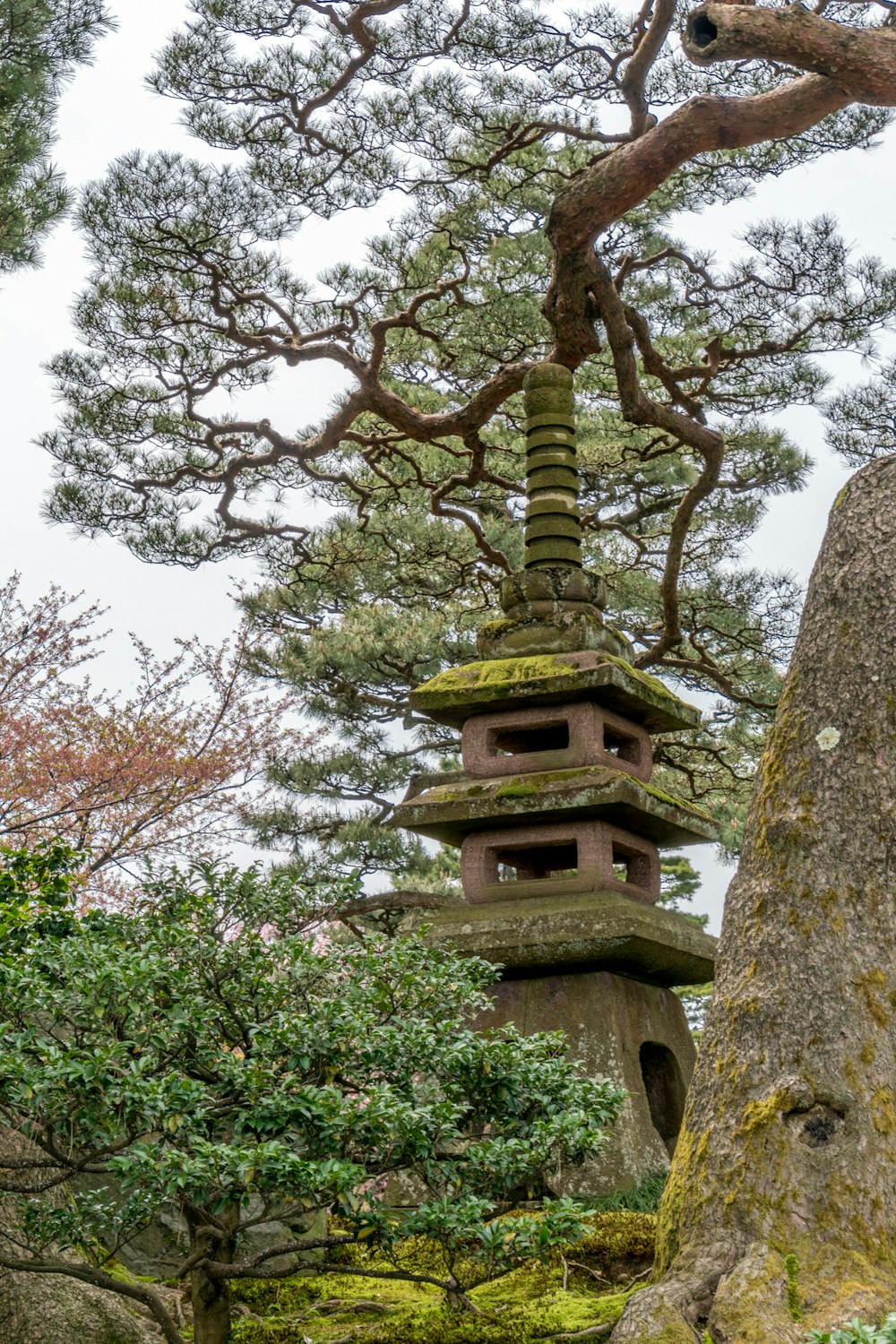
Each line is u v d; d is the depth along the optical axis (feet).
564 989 20.92
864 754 14.21
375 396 36.09
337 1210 13.46
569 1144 14.30
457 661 46.09
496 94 37.27
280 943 14.89
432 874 50.60
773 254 38.75
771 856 14.34
